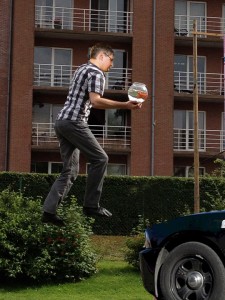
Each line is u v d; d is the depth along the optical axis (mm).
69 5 33594
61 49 33469
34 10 32031
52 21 33094
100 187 6871
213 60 34625
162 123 32250
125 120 33406
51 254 13602
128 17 33438
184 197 25281
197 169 20031
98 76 6812
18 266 13133
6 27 31672
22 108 31422
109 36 32875
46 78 32781
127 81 33031
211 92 34125
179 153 32906
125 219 24875
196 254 7453
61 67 33094
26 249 13375
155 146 32094
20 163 31188
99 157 6824
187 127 34000
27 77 31641
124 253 16266
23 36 31750
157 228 8008
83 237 13961
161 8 32750
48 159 32594
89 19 33500
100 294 12820
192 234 7695
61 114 6875
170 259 7613
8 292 12938
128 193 25062
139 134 32094
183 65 34375
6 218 13633
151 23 32688
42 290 13109
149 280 7930
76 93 6867
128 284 13641
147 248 8055
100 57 7012
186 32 34219
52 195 6969
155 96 32344
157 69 32500
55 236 13664
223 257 7422
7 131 31250
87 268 13953
